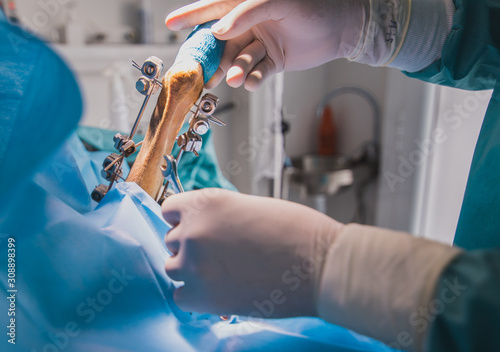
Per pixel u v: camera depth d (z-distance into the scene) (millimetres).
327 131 2006
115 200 465
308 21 606
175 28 586
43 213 390
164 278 434
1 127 371
